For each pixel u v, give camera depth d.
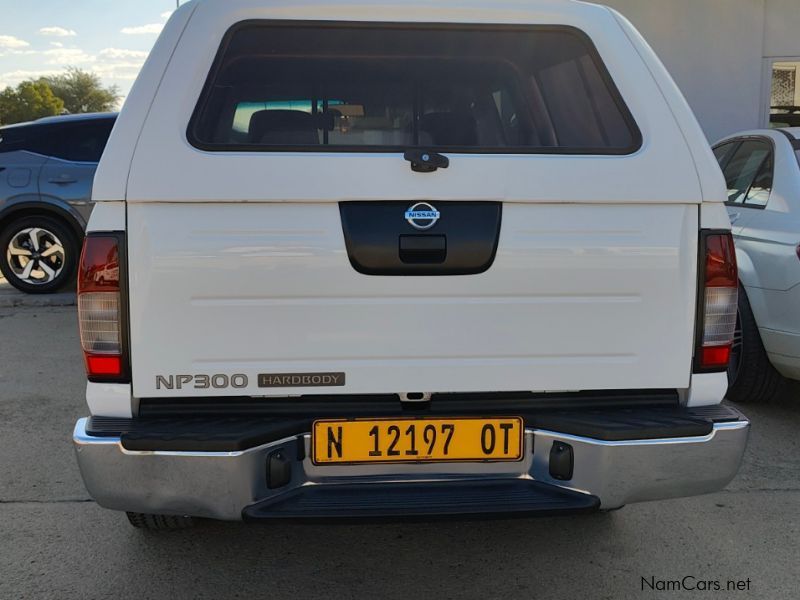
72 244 7.60
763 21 9.06
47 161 7.48
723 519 3.15
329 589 2.64
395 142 2.84
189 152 2.16
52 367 5.42
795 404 4.53
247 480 2.11
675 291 2.28
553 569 2.77
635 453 2.18
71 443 3.99
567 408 2.33
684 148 2.31
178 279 2.14
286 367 2.20
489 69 2.85
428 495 2.22
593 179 2.24
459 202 2.20
